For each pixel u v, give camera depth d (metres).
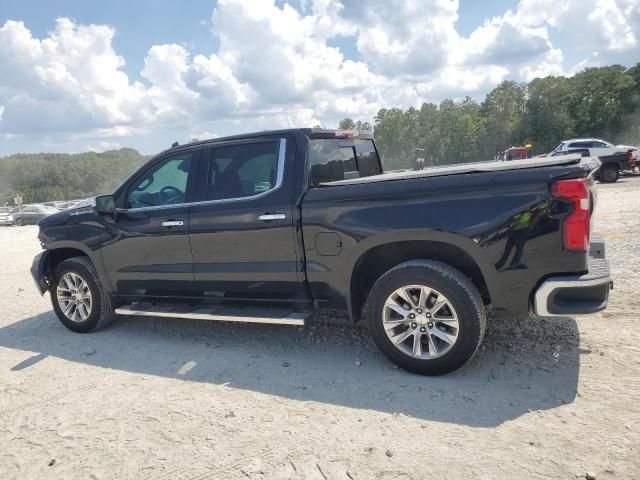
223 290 4.45
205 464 2.75
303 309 4.23
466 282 3.43
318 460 2.71
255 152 4.31
